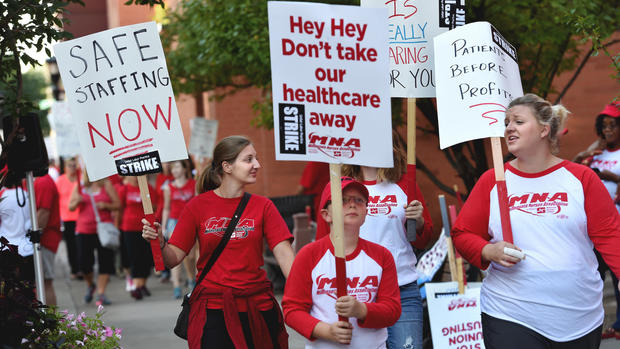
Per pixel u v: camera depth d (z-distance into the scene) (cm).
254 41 2786
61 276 4462
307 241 3055
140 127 1385
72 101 1391
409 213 1375
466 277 2019
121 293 3644
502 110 1239
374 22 1120
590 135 3781
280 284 3262
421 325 1419
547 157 1134
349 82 1115
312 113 1103
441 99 1277
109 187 3297
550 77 2802
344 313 1045
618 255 1095
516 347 1122
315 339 1088
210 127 4103
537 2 2559
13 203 2345
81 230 3309
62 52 1391
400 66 1473
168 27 3469
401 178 1434
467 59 1260
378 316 1078
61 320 1512
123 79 1387
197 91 3406
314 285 1105
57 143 4784
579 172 1121
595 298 1136
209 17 2902
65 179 4231
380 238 1419
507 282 1142
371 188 1432
